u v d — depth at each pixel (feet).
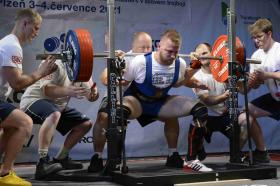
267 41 14.10
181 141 17.25
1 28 15.12
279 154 17.53
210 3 17.92
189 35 17.58
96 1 16.37
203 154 13.60
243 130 13.78
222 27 18.08
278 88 13.94
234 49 12.00
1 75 10.13
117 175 10.65
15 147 9.87
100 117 11.87
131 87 12.26
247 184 10.44
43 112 11.69
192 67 12.33
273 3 18.97
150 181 9.95
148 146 16.98
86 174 11.32
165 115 12.42
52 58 10.75
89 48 10.35
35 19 10.64
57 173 11.35
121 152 11.35
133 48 13.57
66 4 15.98
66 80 12.64
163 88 12.14
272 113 14.24
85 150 16.19
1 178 9.73
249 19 18.52
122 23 16.70
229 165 12.09
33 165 14.96
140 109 12.26
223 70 12.78
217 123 13.91
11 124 9.90
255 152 14.26
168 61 11.69
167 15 17.33
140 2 16.96
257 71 13.19
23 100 12.23
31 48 15.47
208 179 10.51
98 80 16.25
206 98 13.50
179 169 12.14
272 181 10.85
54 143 15.69
